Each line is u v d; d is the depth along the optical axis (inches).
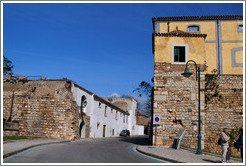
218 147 760.3
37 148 556.1
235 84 797.2
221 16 964.6
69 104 988.6
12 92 1042.7
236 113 779.4
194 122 747.4
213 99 797.9
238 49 938.1
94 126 1296.8
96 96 1310.3
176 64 786.8
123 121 1957.4
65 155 447.5
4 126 927.0
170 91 772.0
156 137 726.5
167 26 977.5
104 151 559.5
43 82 1032.8
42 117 1000.2
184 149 655.8
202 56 787.4
